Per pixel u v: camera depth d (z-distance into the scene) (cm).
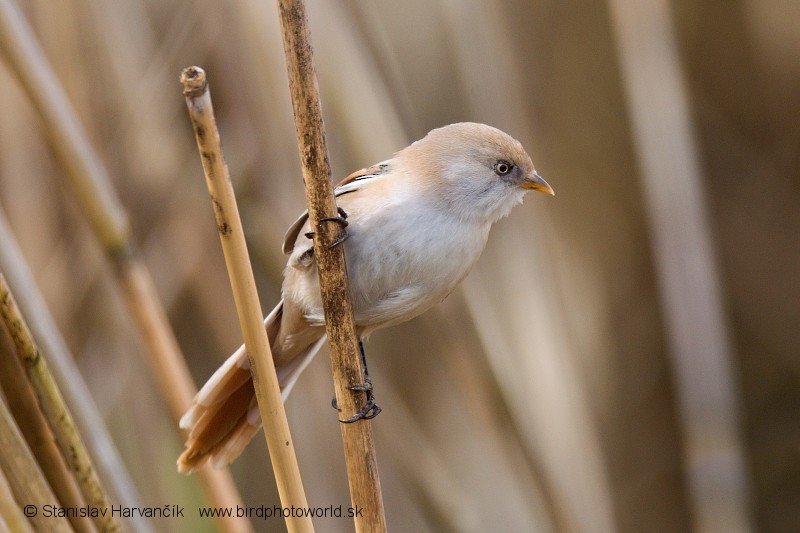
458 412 1129
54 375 665
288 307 760
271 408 570
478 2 1030
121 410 1009
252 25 973
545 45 1316
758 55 1334
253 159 988
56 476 561
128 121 995
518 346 1007
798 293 1373
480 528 1042
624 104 1308
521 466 961
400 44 1137
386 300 762
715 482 1007
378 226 747
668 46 1047
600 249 1320
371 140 955
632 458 1371
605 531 977
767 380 1395
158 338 759
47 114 694
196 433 734
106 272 994
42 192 979
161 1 1060
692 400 1024
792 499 1375
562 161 1298
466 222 788
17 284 654
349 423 636
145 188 1013
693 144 1048
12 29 677
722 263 1386
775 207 1377
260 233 989
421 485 1019
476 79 1023
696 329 1028
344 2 1007
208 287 1052
